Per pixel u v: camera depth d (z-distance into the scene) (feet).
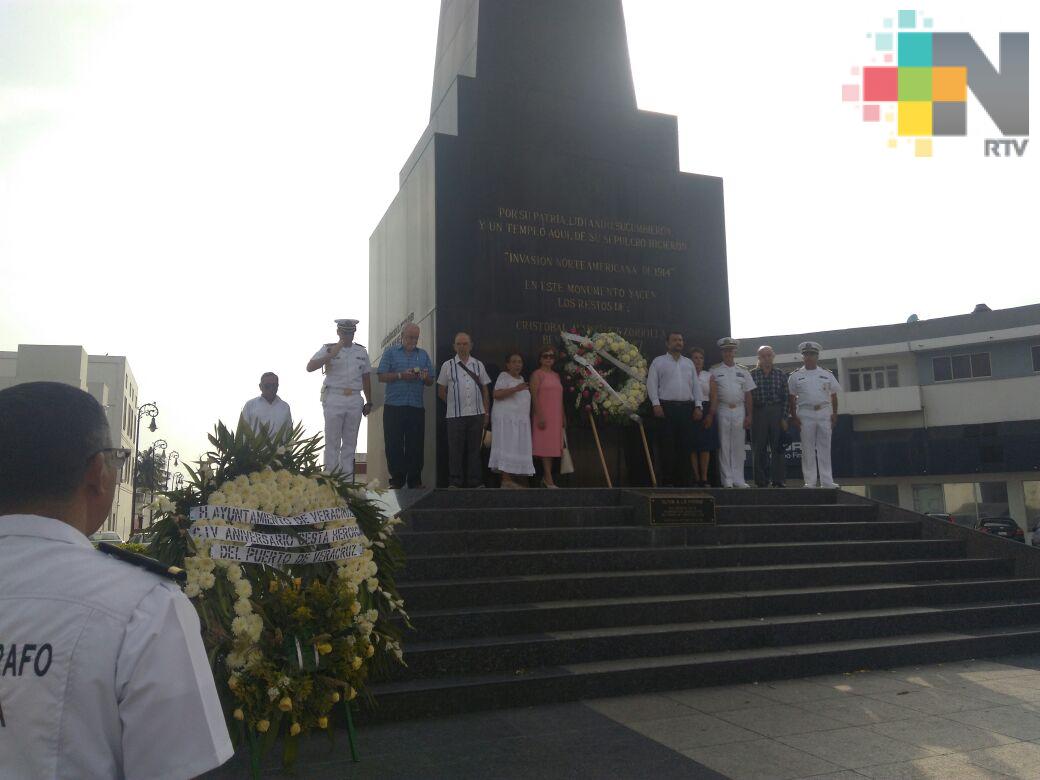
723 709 17.46
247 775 13.35
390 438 30.91
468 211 34.60
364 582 14.34
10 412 5.10
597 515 27.30
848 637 22.52
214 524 12.82
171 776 4.49
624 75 39.86
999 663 22.18
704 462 34.58
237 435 14.34
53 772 4.35
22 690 4.42
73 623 4.56
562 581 22.34
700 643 20.83
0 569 4.75
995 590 26.43
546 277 35.29
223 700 12.62
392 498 27.32
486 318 34.06
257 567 13.41
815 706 17.70
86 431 5.22
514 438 30.94
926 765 13.88
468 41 38.96
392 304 40.16
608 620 21.33
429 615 19.51
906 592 25.13
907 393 116.06
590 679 18.37
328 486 14.75
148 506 13.47
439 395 31.30
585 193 36.70
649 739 15.31
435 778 13.23
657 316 37.09
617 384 34.99
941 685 19.61
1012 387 110.22
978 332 112.37
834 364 123.34
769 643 21.57
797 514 30.58
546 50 38.52
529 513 26.48
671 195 38.37
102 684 4.50
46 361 111.14
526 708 17.53
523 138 36.81
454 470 30.22
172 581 5.06
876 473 117.29
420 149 37.42
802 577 25.38
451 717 16.84
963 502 111.75
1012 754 14.47
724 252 39.06
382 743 15.08
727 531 27.63
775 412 36.50
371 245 45.11
